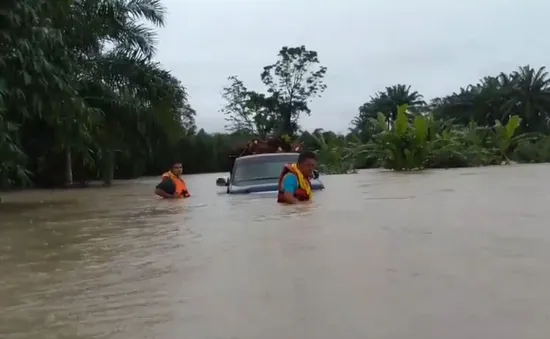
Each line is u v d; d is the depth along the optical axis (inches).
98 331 89.7
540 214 210.8
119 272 136.9
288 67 2502.5
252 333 84.5
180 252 161.0
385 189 388.2
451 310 90.7
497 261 126.4
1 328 94.0
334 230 188.9
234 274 126.3
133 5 889.5
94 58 878.4
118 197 480.7
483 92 2468.0
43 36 526.6
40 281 130.7
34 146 807.7
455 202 270.5
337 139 1439.5
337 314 91.4
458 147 1068.5
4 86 498.9
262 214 256.4
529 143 1212.5
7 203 455.5
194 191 487.2
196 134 1678.2
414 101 2706.7
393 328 83.5
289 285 112.7
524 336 77.7
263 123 2395.4
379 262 130.8
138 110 867.4
